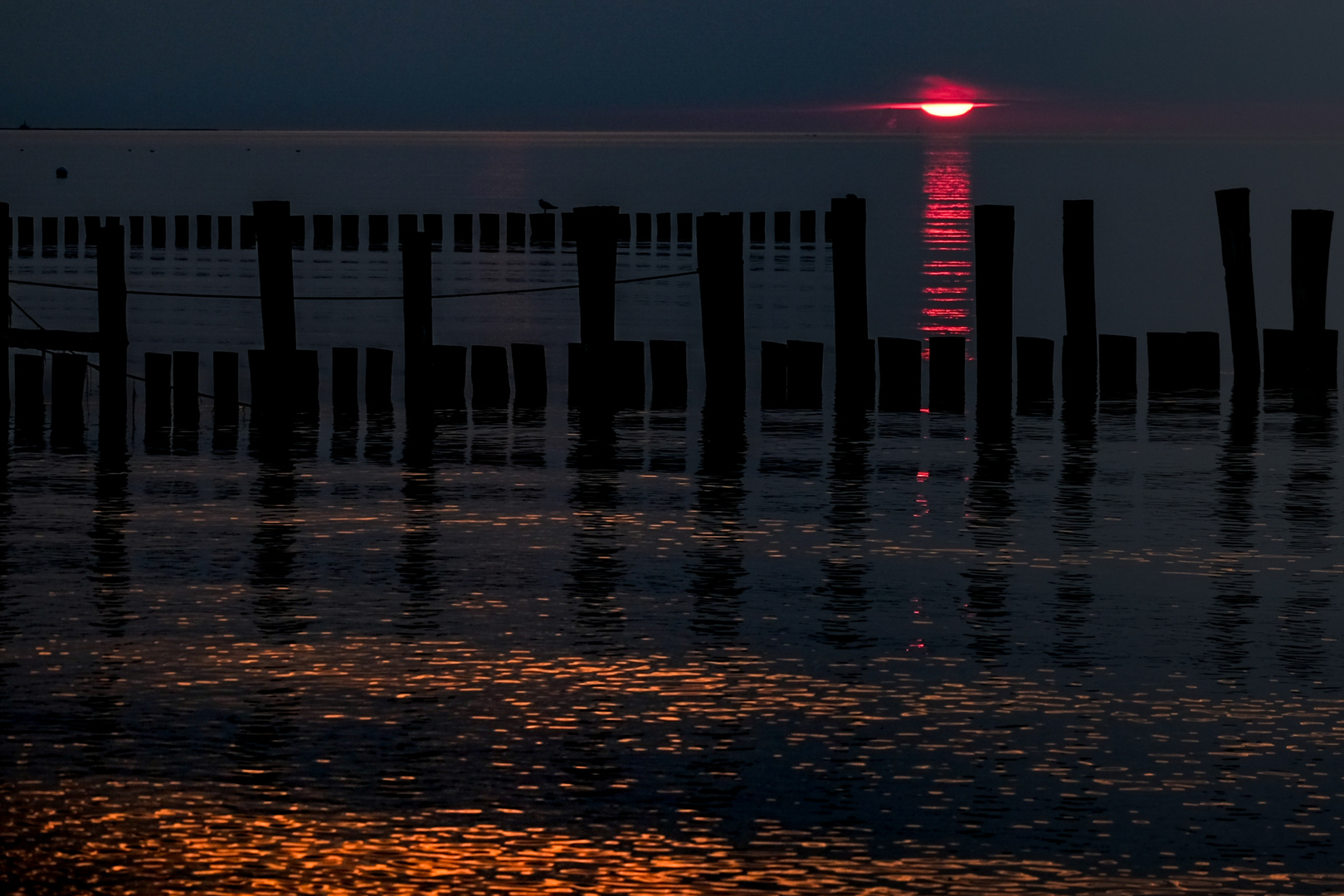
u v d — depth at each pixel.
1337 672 35.84
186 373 68.06
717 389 70.00
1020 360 73.62
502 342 103.75
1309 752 31.11
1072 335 73.44
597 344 70.19
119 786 29.16
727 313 69.75
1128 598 41.84
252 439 64.69
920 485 56.09
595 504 52.94
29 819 27.80
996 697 34.19
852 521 50.62
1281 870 26.19
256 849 26.75
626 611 40.50
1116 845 27.03
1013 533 48.94
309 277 148.75
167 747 31.02
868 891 25.44
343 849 26.77
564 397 77.44
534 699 33.94
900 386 71.06
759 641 38.03
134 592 41.91
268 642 37.69
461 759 30.58
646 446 63.34
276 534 48.47
